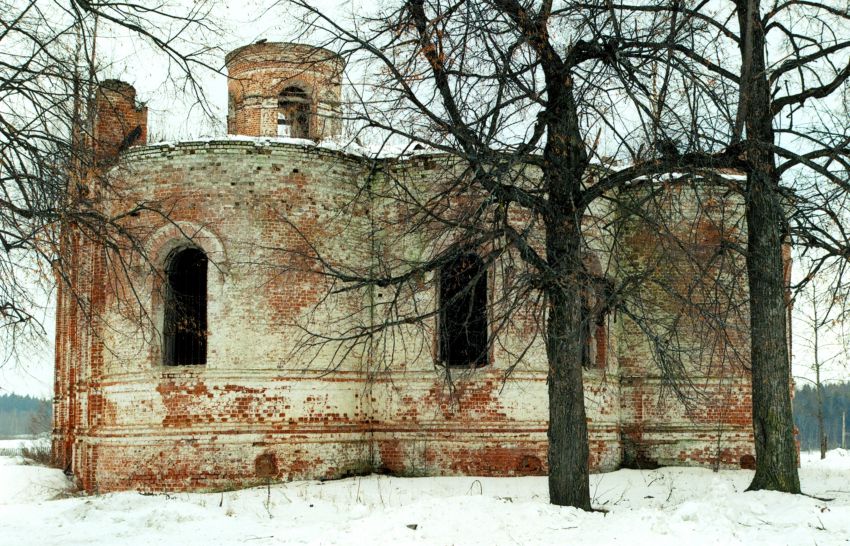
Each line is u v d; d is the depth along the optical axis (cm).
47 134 1288
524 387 2100
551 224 1471
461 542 1197
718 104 1309
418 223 1525
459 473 2078
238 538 1284
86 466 2189
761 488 1571
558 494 1468
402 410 2133
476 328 2198
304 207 2108
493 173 1405
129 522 1417
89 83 1323
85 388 2294
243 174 2088
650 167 1395
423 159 2144
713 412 2291
